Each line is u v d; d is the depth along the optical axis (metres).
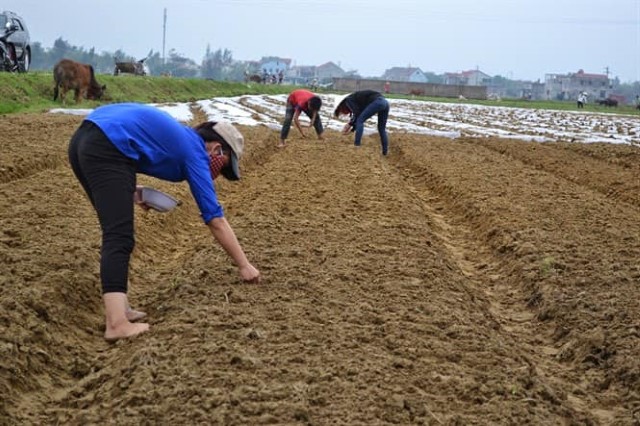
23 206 9.24
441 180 14.06
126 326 5.75
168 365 5.00
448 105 55.78
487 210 10.99
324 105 43.19
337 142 19.67
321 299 6.49
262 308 6.12
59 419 4.62
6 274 6.56
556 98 165.38
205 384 4.73
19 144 14.09
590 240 9.37
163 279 7.60
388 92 85.81
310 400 4.59
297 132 22.28
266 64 182.00
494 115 42.22
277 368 4.99
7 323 5.56
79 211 9.25
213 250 7.89
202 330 5.59
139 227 8.85
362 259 7.82
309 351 5.30
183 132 5.77
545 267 7.91
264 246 8.08
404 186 13.09
